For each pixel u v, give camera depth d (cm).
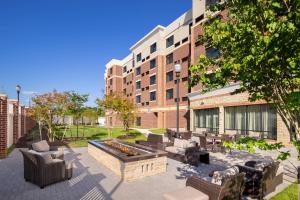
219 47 383
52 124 1736
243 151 1252
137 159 760
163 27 3616
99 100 2148
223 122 2077
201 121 2475
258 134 1752
